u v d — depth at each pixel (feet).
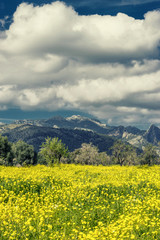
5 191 48.26
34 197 47.01
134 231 30.14
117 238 27.48
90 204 42.55
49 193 48.70
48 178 60.54
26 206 38.78
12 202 41.70
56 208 40.01
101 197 45.91
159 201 38.65
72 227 32.60
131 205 39.32
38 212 36.47
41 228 31.91
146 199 41.60
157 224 30.81
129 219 31.94
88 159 344.69
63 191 48.47
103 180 59.88
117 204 41.86
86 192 46.78
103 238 26.61
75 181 57.62
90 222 35.24
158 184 51.60
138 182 54.13
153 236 28.53
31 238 29.48
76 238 28.66
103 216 37.58
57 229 32.55
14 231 28.45
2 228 29.32
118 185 52.42
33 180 55.88
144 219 32.68
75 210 39.63
